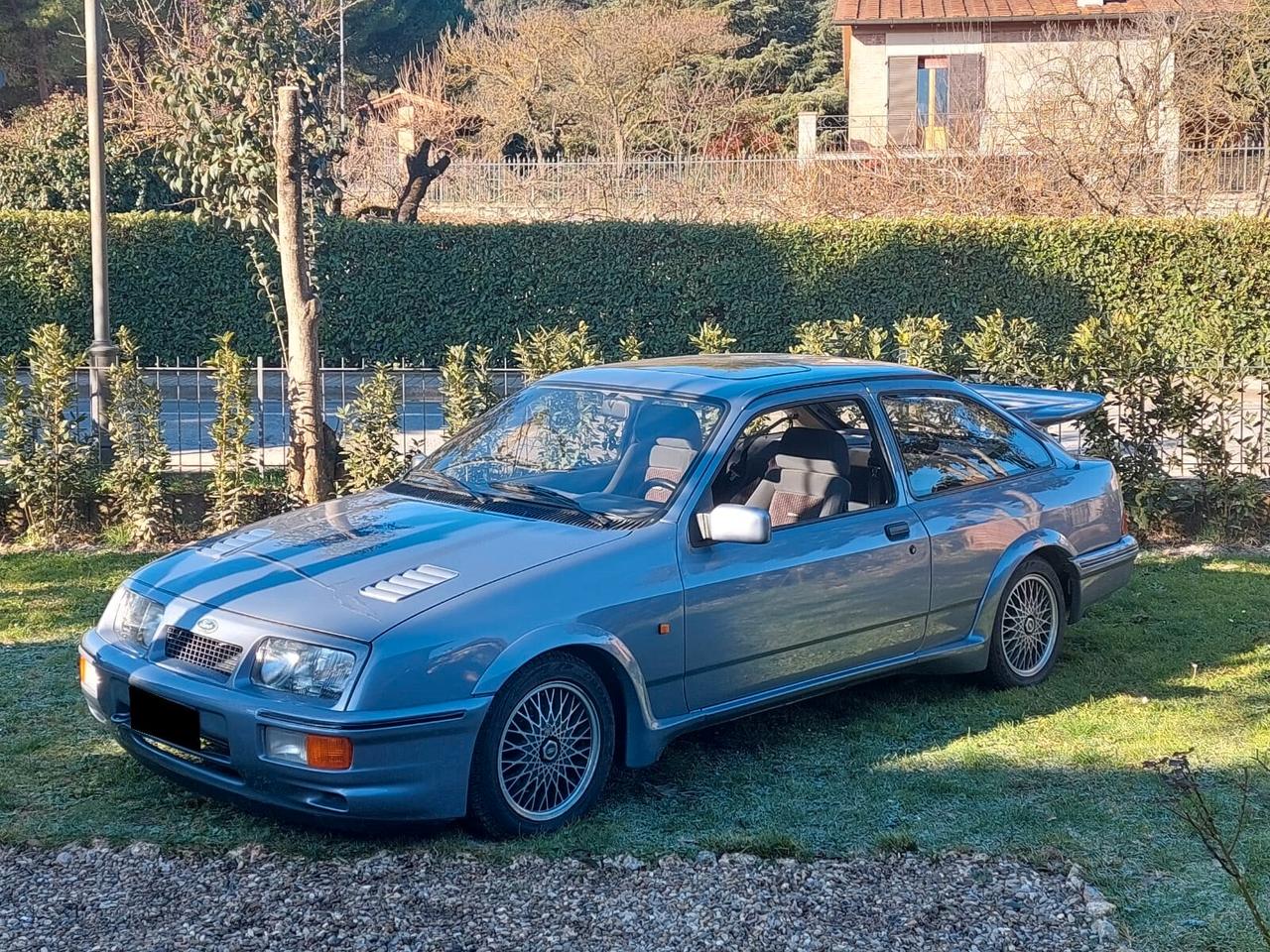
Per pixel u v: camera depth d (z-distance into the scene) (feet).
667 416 19.08
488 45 147.64
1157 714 20.63
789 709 20.98
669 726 17.10
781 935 13.38
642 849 15.47
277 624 15.28
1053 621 22.56
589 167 96.27
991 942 13.30
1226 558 31.19
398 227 72.02
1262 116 86.63
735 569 17.66
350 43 160.66
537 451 19.48
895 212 82.79
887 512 19.86
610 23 140.56
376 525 17.87
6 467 31.94
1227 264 69.15
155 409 31.53
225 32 34.17
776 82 160.04
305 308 31.53
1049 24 104.83
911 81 109.09
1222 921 13.78
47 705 20.35
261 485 31.94
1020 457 22.61
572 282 73.00
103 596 26.76
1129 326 33.19
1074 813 16.69
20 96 132.16
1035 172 80.79
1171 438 33.55
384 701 14.58
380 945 13.08
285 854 15.14
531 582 15.97
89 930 13.35
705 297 73.10
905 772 18.29
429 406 50.83
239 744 14.96
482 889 14.35
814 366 21.02
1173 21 83.56
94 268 39.04
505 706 15.43
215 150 34.86
